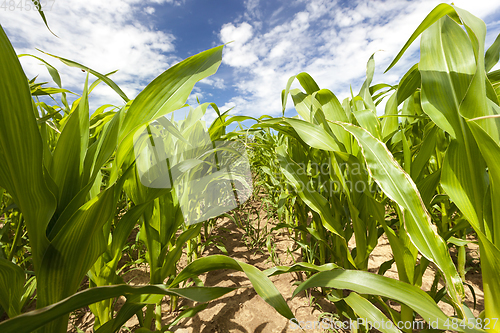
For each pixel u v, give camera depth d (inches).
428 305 18.6
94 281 25.0
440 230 43.2
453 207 41.6
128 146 19.2
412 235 19.8
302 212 53.2
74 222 15.4
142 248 57.0
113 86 24.0
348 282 21.0
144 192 28.3
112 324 20.5
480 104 20.3
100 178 24.3
